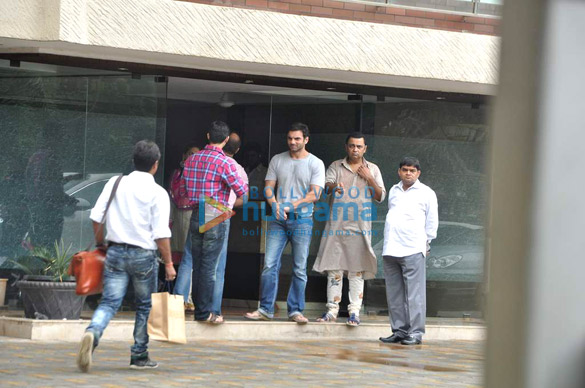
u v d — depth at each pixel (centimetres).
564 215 188
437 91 1430
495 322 196
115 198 809
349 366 954
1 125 1217
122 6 1120
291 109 1375
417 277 1219
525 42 192
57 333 1079
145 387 743
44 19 1093
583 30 188
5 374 783
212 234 1170
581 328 187
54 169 1234
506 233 194
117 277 809
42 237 1229
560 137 188
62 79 1234
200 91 1414
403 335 1230
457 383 852
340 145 1385
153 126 1270
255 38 1186
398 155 1423
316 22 1219
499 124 196
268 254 1273
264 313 1261
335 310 1316
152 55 1177
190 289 1256
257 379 824
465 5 1327
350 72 1254
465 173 1455
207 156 1177
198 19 1159
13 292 1212
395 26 1260
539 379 188
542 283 189
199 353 1015
